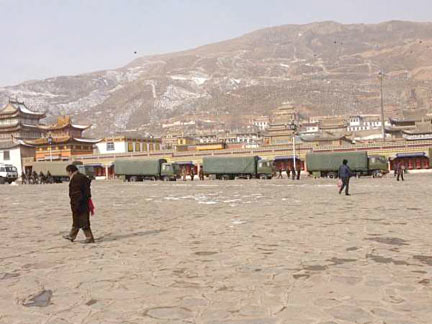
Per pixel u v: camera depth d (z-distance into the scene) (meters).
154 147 92.19
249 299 5.32
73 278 6.57
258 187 32.66
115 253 8.45
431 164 56.19
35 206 20.45
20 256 8.39
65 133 86.00
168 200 21.98
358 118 195.75
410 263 6.94
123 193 29.69
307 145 63.69
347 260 7.23
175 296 5.53
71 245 9.49
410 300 5.12
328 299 5.23
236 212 15.22
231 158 54.44
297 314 4.76
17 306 5.31
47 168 63.44
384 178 44.75
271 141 85.19
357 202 17.70
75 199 9.70
